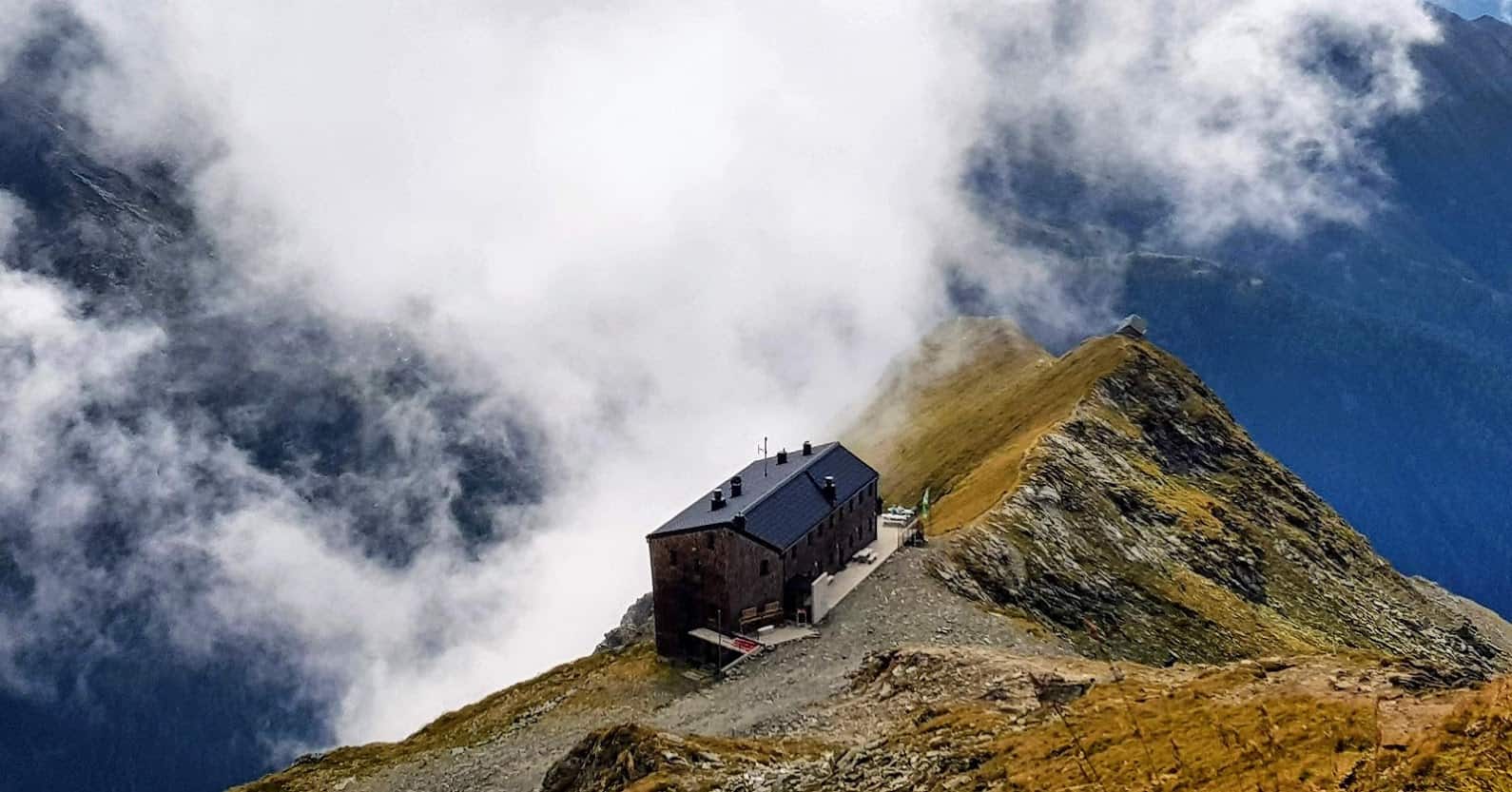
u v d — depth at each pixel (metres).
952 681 70.56
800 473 115.38
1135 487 153.62
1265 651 122.81
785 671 91.75
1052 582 120.25
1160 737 42.62
